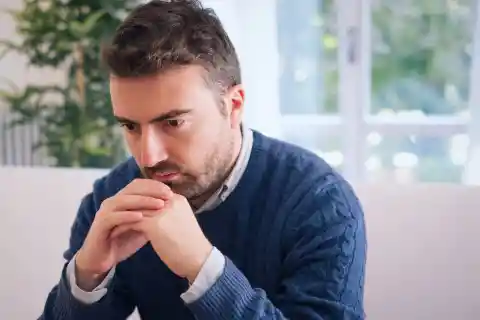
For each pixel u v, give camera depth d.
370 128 2.96
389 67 2.92
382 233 1.38
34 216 1.66
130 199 0.82
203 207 0.95
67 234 1.64
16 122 2.80
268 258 0.92
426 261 1.35
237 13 2.89
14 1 2.96
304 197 0.91
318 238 0.87
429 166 2.96
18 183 1.69
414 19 2.86
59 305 0.90
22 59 3.03
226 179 0.94
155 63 0.76
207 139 0.82
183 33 0.80
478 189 1.35
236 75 0.87
